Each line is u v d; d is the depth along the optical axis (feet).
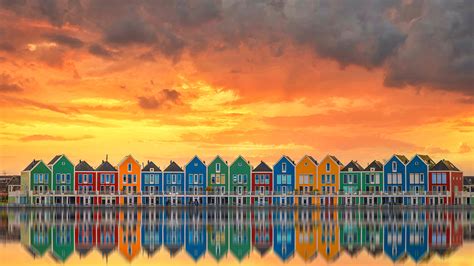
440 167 597.11
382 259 267.39
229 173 613.52
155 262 260.62
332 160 607.37
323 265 255.70
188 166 616.39
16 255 274.16
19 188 637.30
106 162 620.08
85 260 263.49
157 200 611.47
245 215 488.02
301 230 366.84
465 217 471.21
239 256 275.18
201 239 325.42
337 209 565.12
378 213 514.27
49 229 369.91
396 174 602.03
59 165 613.11
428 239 326.24
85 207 587.68
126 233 349.20
